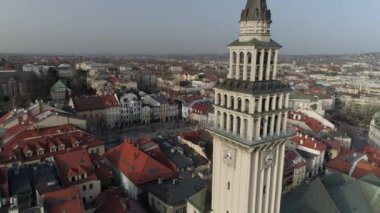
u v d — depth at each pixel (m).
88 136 128.00
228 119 49.41
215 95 51.84
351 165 108.75
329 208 62.53
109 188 98.62
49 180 87.31
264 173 50.59
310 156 125.94
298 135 137.12
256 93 44.69
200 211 63.25
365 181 79.06
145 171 97.56
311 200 65.12
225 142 50.88
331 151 138.12
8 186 81.56
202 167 114.75
